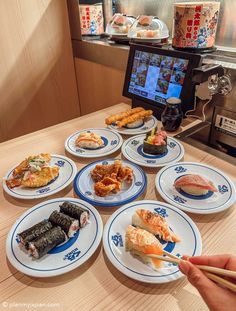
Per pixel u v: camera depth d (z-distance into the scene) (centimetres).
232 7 123
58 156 101
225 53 122
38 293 55
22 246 63
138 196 79
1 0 153
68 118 216
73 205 71
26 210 78
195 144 107
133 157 99
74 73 205
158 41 139
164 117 114
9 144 114
